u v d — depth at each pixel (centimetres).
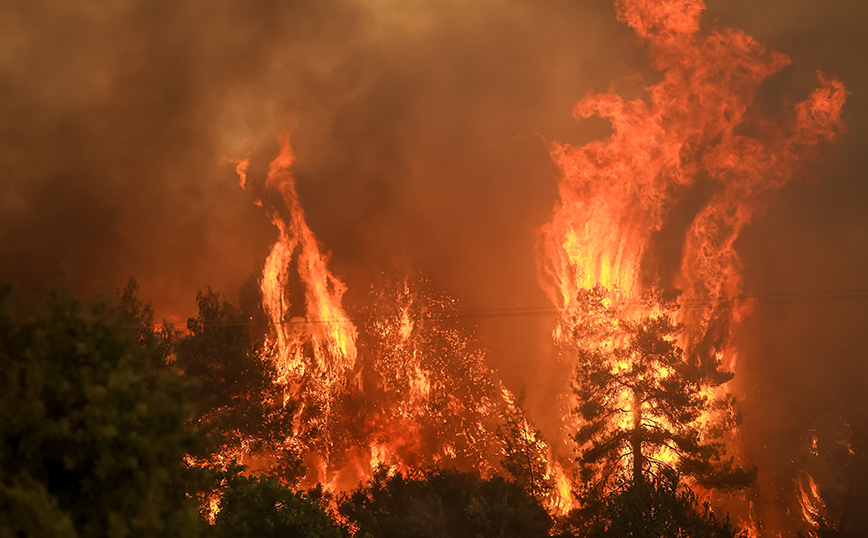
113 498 809
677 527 1978
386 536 2534
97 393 807
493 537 2362
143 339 2384
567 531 3119
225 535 1627
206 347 2752
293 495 1791
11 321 871
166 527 855
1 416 796
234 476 1773
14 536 723
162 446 874
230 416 2641
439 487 2766
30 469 791
